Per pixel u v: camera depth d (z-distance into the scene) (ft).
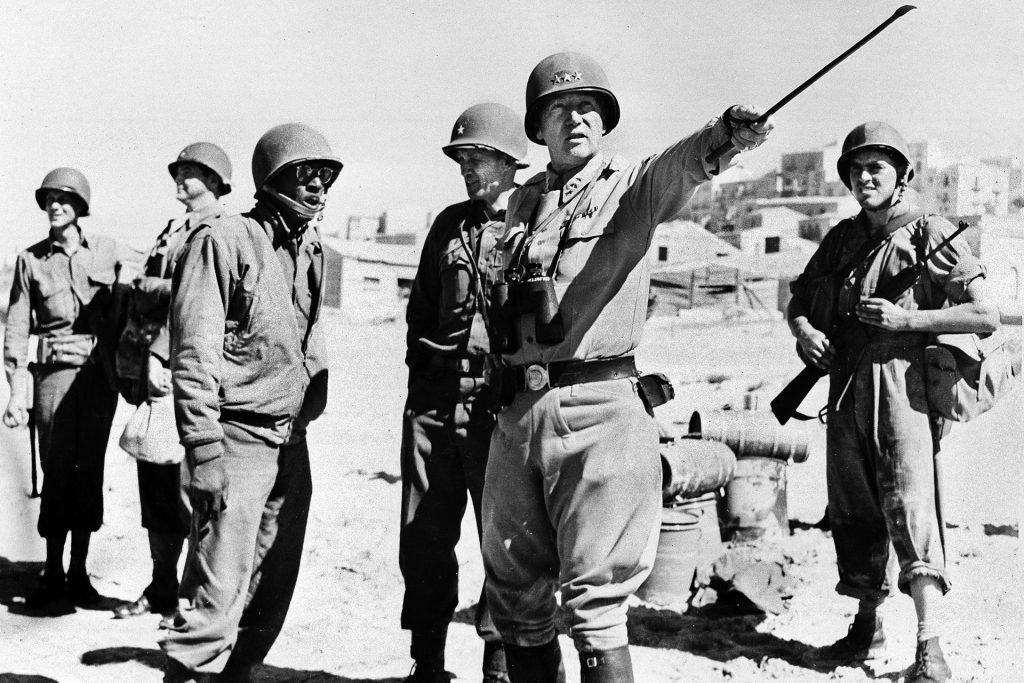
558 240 12.26
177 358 13.15
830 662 17.25
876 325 16.43
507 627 12.85
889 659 17.35
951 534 25.34
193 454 13.07
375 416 42.73
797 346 17.94
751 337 67.46
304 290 14.69
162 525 19.40
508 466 12.45
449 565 15.88
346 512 27.76
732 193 94.94
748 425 23.48
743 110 10.67
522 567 12.60
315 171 14.29
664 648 17.94
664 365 55.98
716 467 21.20
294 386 13.85
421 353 16.29
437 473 15.88
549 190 12.84
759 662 17.17
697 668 16.92
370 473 32.91
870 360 16.76
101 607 20.22
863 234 17.51
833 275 17.54
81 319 20.79
